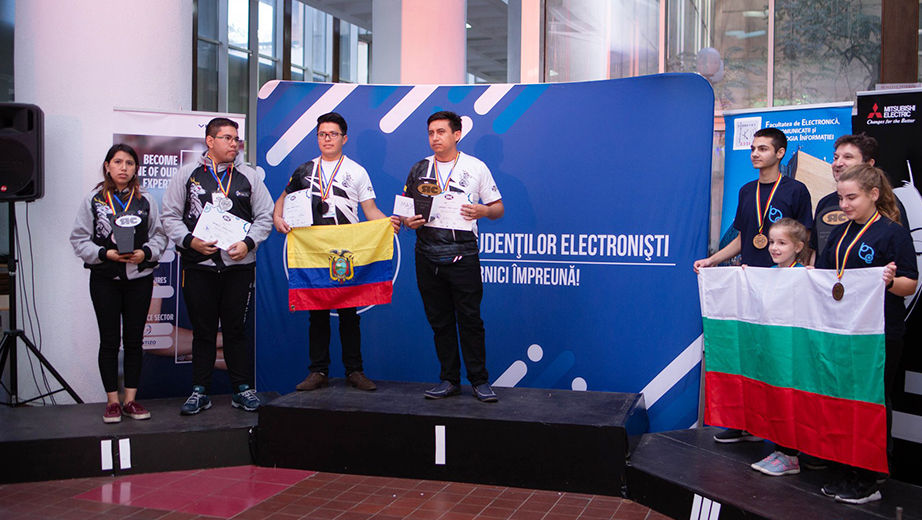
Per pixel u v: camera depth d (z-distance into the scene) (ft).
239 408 13.03
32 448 11.09
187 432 11.62
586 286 13.33
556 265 13.50
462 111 14.05
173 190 12.42
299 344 14.71
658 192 12.85
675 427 12.83
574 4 19.01
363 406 11.66
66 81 15.06
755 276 10.31
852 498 8.78
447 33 22.74
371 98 14.48
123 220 11.94
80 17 15.03
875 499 8.97
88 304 15.30
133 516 9.67
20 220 15.40
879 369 8.61
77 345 15.26
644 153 12.94
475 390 12.11
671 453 10.91
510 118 13.79
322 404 11.80
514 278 13.74
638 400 12.03
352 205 12.83
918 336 10.72
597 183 13.25
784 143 11.42
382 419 11.29
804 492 9.20
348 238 12.66
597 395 12.41
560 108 13.50
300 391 12.84
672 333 12.78
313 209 12.71
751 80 17.16
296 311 14.69
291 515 9.68
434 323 12.19
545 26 19.33
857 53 15.98
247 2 33.83
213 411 12.86
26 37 15.33
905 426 10.85
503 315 13.80
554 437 10.59
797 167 12.46
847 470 9.11
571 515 9.64
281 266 14.70
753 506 8.66
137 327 12.39
